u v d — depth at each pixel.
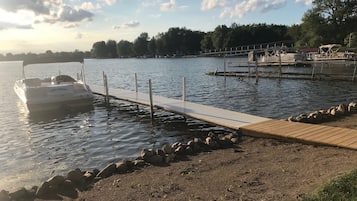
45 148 12.34
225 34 121.38
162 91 28.67
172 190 6.78
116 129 14.79
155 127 14.91
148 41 159.50
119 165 8.23
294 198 5.73
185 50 145.12
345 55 44.59
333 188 5.65
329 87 26.77
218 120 12.99
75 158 11.03
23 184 8.93
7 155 11.62
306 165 7.69
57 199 6.78
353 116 13.07
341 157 8.11
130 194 6.72
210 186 6.85
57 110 19.67
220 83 32.81
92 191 7.04
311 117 12.42
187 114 14.53
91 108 20.28
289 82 31.17
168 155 8.88
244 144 10.17
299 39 81.56
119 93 21.94
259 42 117.38
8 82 44.25
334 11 70.12
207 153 9.32
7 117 18.41
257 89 27.17
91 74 55.66
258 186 6.63
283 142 10.06
